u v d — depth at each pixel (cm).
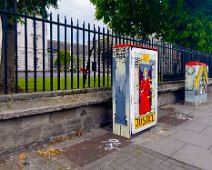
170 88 772
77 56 468
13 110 339
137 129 446
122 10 1296
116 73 447
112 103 508
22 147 360
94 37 492
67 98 424
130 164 336
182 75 892
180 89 859
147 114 473
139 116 450
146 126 473
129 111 430
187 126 538
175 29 1226
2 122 332
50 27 410
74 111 440
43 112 374
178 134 476
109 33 518
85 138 432
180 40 1233
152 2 1206
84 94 461
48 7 648
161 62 764
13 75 561
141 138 443
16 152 352
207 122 578
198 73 778
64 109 417
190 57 939
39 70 975
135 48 431
